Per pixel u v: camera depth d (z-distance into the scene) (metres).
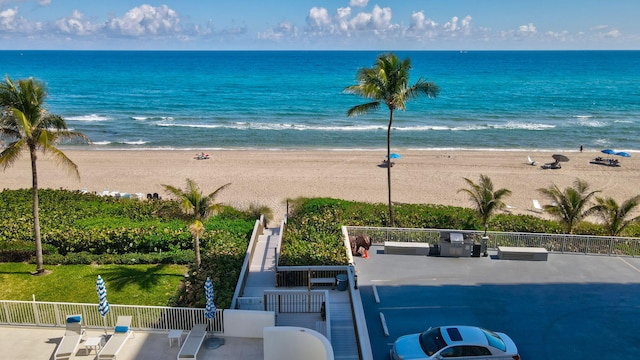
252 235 21.88
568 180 42.38
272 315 15.09
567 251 21.23
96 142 58.75
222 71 183.38
